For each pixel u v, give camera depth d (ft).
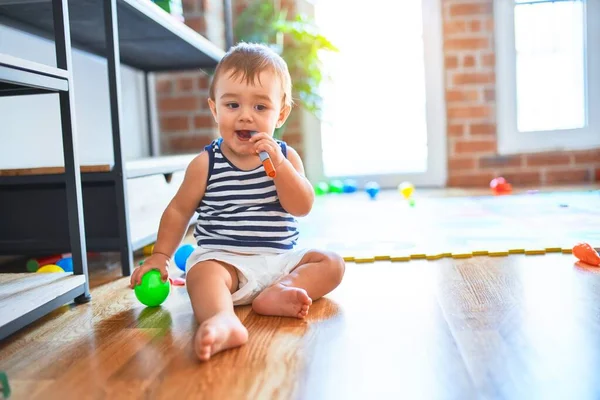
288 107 4.22
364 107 11.05
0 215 5.18
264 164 3.71
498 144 10.77
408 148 11.12
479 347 2.85
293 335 3.14
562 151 10.68
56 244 5.12
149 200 5.65
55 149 6.53
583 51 10.51
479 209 7.71
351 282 4.25
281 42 10.28
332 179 11.10
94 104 7.61
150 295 3.82
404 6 10.73
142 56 8.10
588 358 2.67
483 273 4.33
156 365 2.81
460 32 10.62
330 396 2.39
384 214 7.72
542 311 3.37
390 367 2.65
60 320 3.66
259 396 2.41
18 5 5.23
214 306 3.26
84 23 6.11
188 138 10.19
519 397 2.31
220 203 3.97
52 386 2.62
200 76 10.07
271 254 3.92
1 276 4.05
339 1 10.82
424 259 4.92
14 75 3.27
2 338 3.16
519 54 10.67
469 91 10.71
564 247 4.98
